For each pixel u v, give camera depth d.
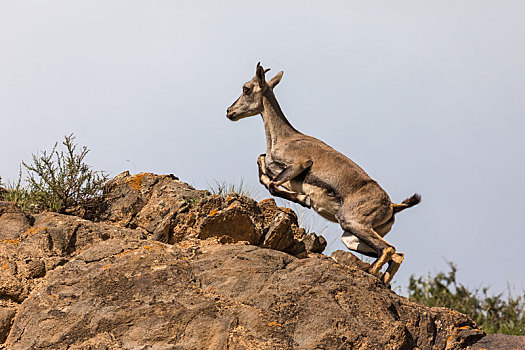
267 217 35.78
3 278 28.50
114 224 35.53
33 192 35.34
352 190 37.38
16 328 26.97
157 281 28.39
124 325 26.97
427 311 31.50
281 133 41.06
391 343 28.47
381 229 37.69
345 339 27.81
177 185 36.94
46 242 30.48
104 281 28.33
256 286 29.39
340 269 30.72
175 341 26.62
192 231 33.72
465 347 30.83
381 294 30.52
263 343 27.05
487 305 55.34
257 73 41.34
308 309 28.53
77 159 35.47
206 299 28.11
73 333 26.73
